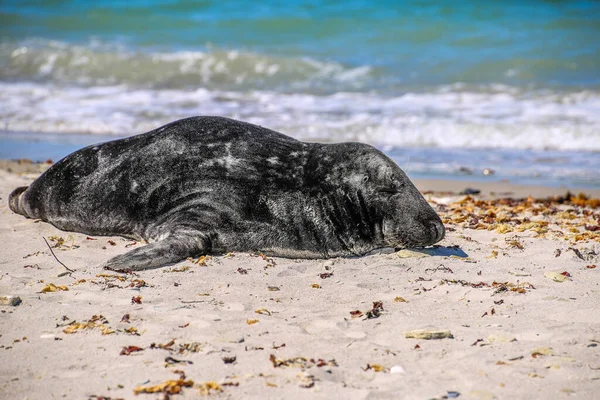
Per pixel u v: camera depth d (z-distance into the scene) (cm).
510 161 6150
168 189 3303
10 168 5191
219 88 8475
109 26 11469
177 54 9419
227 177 3256
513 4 11875
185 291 2680
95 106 7644
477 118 7169
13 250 3188
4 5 12231
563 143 6650
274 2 12494
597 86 8225
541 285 2798
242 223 3186
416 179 5541
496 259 3144
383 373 2030
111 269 2881
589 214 4222
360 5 12106
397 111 7475
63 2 12500
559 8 11569
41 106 7612
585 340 2252
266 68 9238
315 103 7806
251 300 2611
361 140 6669
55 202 3512
